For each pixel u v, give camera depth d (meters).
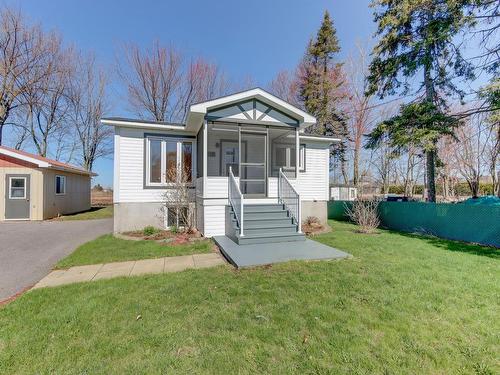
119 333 2.67
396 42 10.62
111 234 8.28
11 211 11.83
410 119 9.87
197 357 2.30
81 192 17.28
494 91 6.99
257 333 2.64
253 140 11.05
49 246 6.89
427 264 4.98
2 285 4.17
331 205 14.29
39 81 19.11
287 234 6.83
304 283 3.96
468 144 14.65
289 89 24.31
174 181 8.62
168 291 3.71
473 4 8.00
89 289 3.84
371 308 3.16
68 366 2.20
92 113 22.56
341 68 20.97
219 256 5.78
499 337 2.54
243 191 10.68
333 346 2.43
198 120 8.27
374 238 7.79
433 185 10.77
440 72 9.96
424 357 2.27
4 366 2.20
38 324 2.83
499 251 6.23
